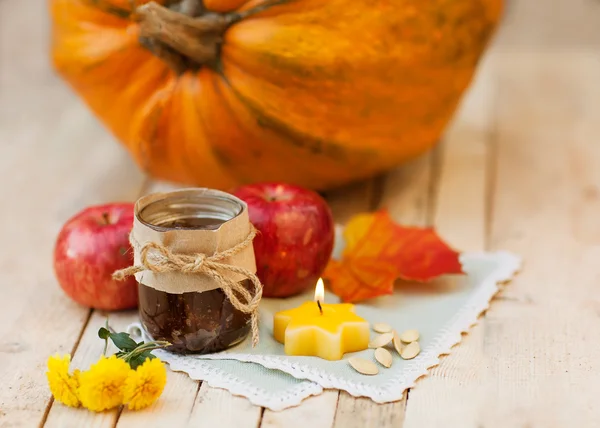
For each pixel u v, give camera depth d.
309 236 0.86
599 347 0.83
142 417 0.76
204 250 0.77
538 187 1.08
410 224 1.02
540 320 0.86
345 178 1.02
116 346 0.80
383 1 0.94
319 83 0.94
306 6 0.93
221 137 0.96
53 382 0.76
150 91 0.97
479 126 1.21
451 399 0.77
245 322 0.81
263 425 0.75
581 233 0.99
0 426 0.76
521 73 1.35
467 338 0.84
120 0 0.95
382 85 0.96
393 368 0.80
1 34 1.54
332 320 0.81
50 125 1.23
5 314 0.88
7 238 1.00
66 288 0.87
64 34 1.00
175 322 0.79
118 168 1.14
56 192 1.09
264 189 0.89
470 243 0.98
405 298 0.89
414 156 1.05
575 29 1.57
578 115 1.24
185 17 0.91
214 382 0.78
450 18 0.98
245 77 0.94
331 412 0.76
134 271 0.78
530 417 0.76
